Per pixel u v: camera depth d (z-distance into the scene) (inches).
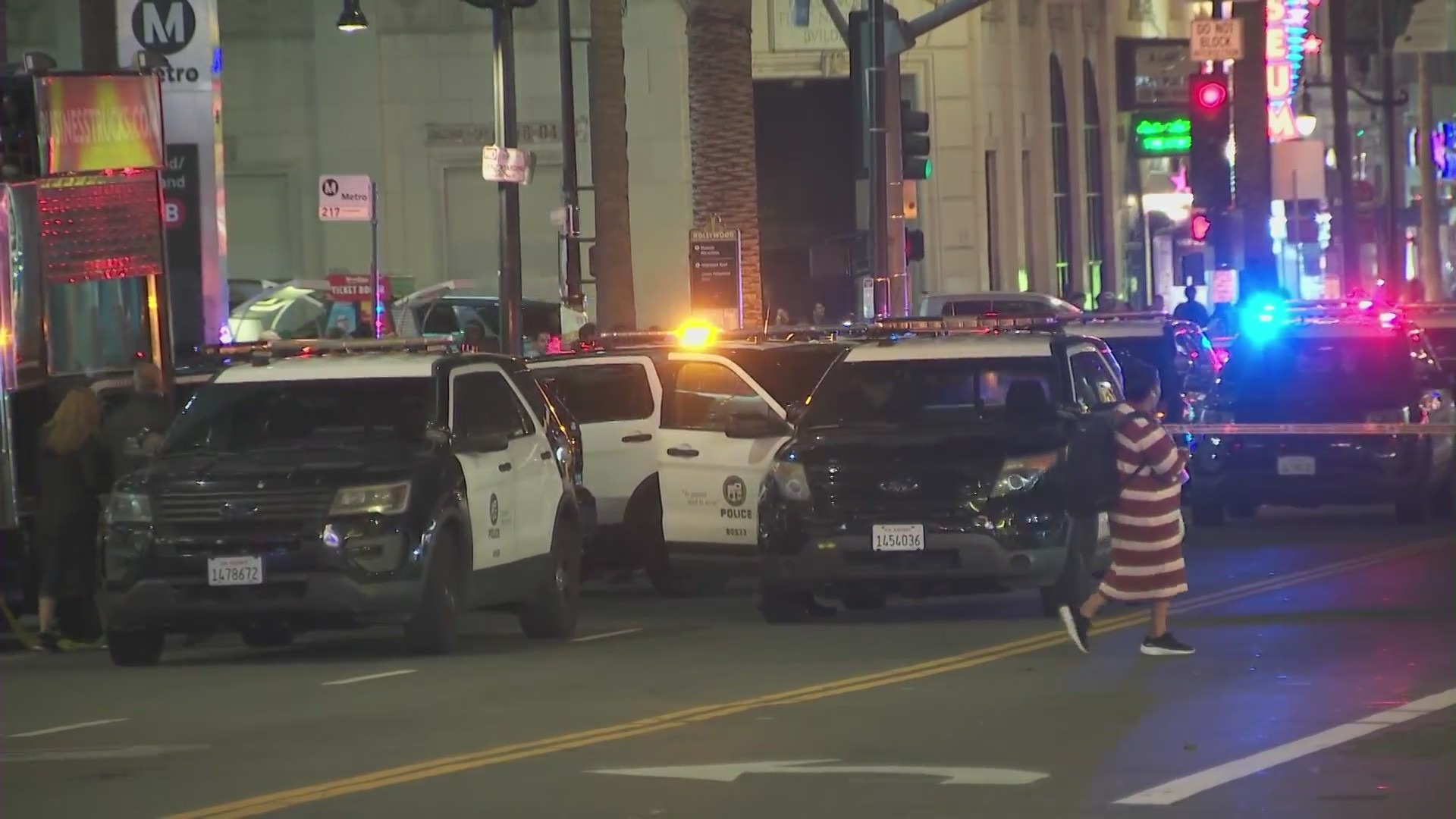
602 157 5310.0
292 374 2615.7
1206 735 1788.9
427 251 7436.0
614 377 3267.7
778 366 3309.5
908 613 2805.1
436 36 7421.3
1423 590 2861.7
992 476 2586.1
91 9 4244.6
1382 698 1966.0
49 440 2785.4
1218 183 5649.6
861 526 2588.6
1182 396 4116.6
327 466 2433.6
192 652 2687.0
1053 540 2578.7
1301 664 2202.3
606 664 2373.3
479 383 2669.8
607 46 5290.4
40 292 2847.0
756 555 3127.5
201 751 1820.9
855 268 4886.8
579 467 2886.3
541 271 7406.5
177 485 2413.9
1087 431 2272.4
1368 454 3757.4
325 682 2267.5
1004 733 1820.9
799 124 7440.9
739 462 3147.1
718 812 1508.4
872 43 4729.3
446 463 2482.8
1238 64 6299.2
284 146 7480.3
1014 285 7829.7
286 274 7490.2
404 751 1795.0
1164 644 2285.9
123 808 1573.6
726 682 2177.7
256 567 2377.0
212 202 3811.5
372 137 7421.3
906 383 2810.0
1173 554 2276.1
